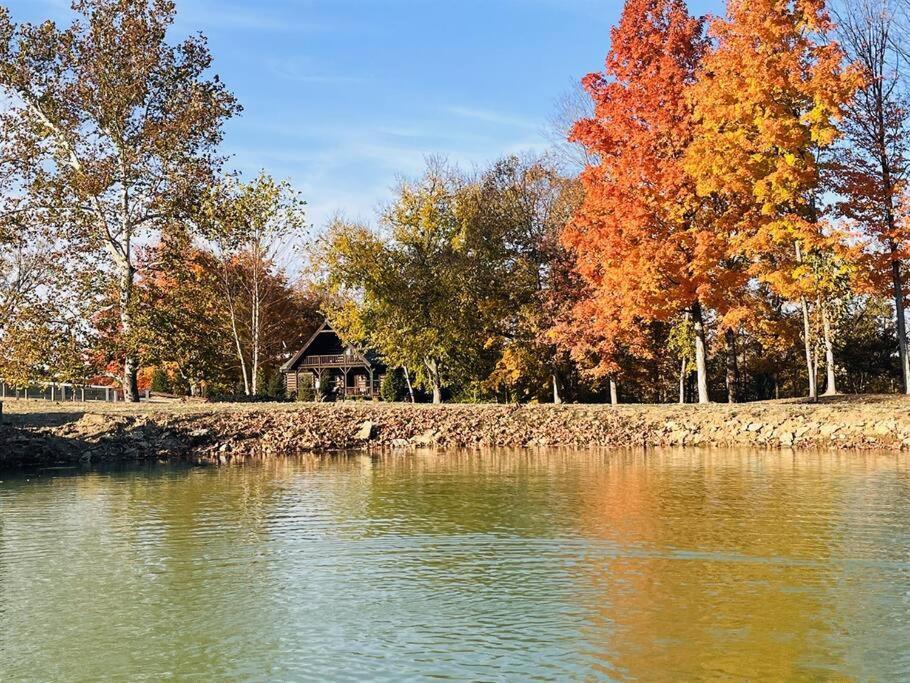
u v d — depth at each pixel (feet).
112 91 113.29
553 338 140.05
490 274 156.46
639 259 95.86
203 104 115.55
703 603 29.43
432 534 41.09
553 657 24.75
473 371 166.09
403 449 85.25
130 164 114.93
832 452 76.48
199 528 43.19
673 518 44.06
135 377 117.50
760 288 146.82
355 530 42.24
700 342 103.60
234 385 187.93
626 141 100.78
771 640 25.85
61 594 31.68
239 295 156.66
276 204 142.51
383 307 153.28
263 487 57.62
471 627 27.48
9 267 117.39
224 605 30.19
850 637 26.02
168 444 83.30
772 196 90.27
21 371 112.57
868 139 95.45
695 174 91.40
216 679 23.70
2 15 112.47
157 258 119.34
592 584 32.01
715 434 88.69
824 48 89.25
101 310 115.34
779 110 89.76
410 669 24.09
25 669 24.61
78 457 77.20
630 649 25.27
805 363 187.32
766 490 53.01
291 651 25.67
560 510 47.09
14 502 52.01
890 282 95.09
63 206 112.16
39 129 115.34
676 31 100.12
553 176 149.38
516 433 92.32
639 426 93.04
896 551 36.22
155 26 116.06
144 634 27.30
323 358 213.46
